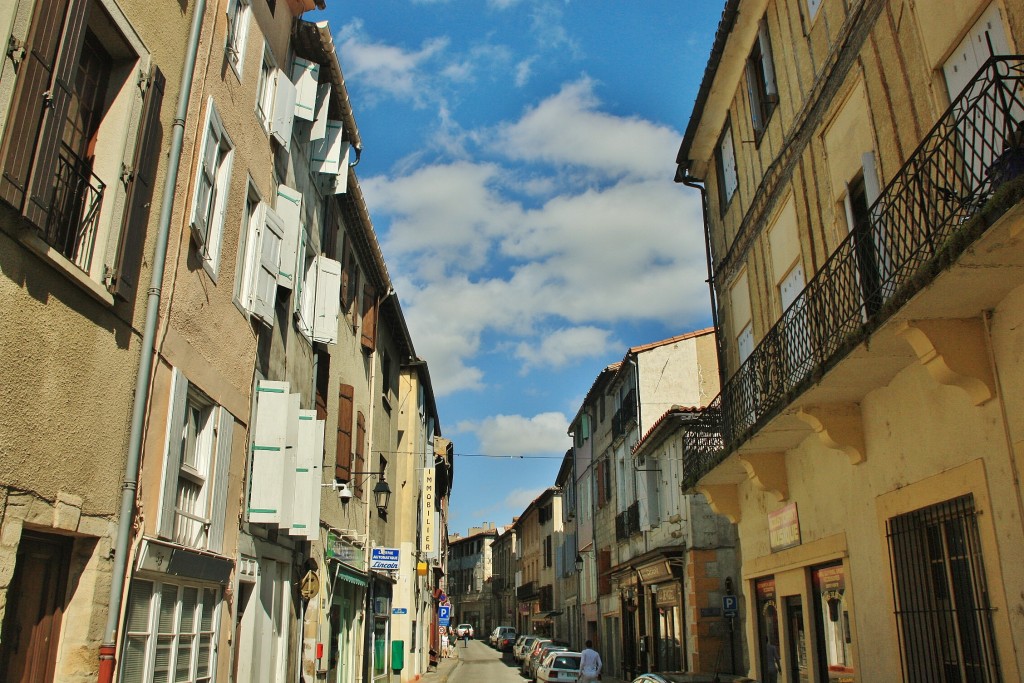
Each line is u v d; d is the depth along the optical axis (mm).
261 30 10734
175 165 7578
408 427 27078
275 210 11469
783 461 11367
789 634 11258
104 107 6691
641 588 24984
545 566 53531
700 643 18547
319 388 14492
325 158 13914
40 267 5480
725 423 12750
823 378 8180
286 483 10508
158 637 7402
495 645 64750
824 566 10117
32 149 5195
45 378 5555
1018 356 6066
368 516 19328
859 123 8797
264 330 10969
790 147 10805
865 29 8547
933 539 7633
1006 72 6082
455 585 109625
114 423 6562
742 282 13141
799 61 10492
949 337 6449
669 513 21641
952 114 6918
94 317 6258
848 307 8039
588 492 35688
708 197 15180
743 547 13352
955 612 7070
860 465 8945
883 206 7258
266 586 11102
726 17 12125
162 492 7293
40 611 5863
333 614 15852
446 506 54219
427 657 34031
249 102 10172
